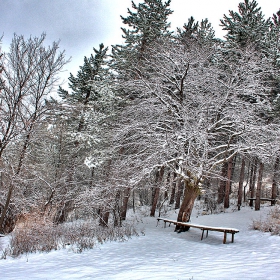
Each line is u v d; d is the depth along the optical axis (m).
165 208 23.28
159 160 11.67
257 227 11.79
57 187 16.88
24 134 11.86
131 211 24.19
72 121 19.28
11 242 8.85
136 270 5.58
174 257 7.14
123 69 15.98
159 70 14.28
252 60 13.58
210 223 15.71
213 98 12.86
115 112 15.48
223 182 22.95
